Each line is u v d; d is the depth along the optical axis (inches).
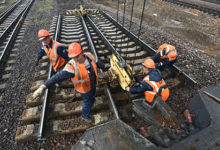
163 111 70.2
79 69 76.7
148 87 95.5
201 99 49.6
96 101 127.8
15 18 353.1
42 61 190.2
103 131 50.0
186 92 141.3
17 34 279.7
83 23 292.8
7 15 399.9
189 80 148.8
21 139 101.5
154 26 341.4
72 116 119.7
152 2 527.2
